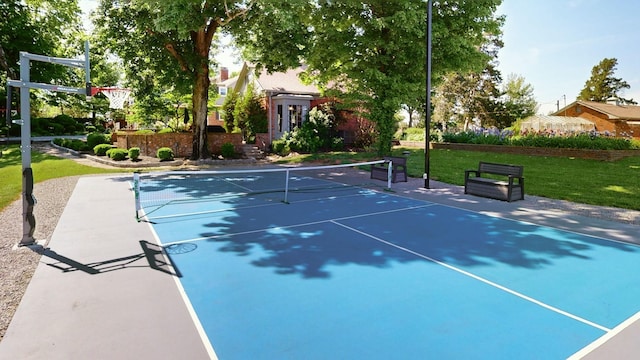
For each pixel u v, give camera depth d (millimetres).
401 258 6117
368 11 18609
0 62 29078
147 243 6840
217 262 5883
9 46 29875
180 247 6609
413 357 3471
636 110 44125
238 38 19109
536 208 10000
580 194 11539
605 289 4977
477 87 44844
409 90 18531
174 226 8008
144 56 19859
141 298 4641
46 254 6246
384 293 4812
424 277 5340
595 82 63281
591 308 4453
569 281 5234
